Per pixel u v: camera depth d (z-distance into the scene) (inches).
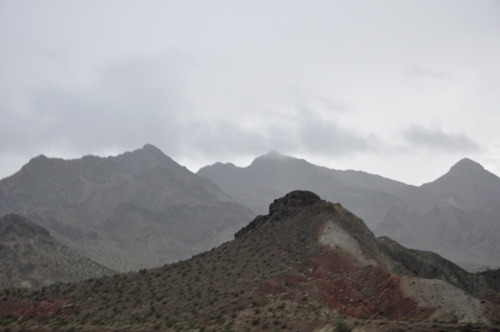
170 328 2369.6
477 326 1721.2
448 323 1921.8
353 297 2952.8
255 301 2832.2
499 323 1790.1
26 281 7465.6
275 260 3631.9
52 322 2861.7
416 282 2859.3
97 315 2987.2
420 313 2637.8
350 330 1946.4
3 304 3390.7
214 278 3395.7
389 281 2970.0
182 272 3659.0
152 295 3233.3
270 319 2314.2
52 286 3732.8
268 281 3122.5
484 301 2645.2
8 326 2731.3
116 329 2390.5
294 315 2406.5
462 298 2674.7
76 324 2664.9
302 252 3722.9
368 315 2778.1
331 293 3014.3
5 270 7696.9
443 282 2805.1
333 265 3469.5
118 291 3393.2
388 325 1891.0
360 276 3186.5
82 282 3740.2
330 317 2338.8
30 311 3260.3
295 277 3228.3
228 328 2253.9
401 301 2775.6
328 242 3759.8
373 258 3646.7
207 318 2615.7
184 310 2829.7
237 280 3272.6
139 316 2810.0
